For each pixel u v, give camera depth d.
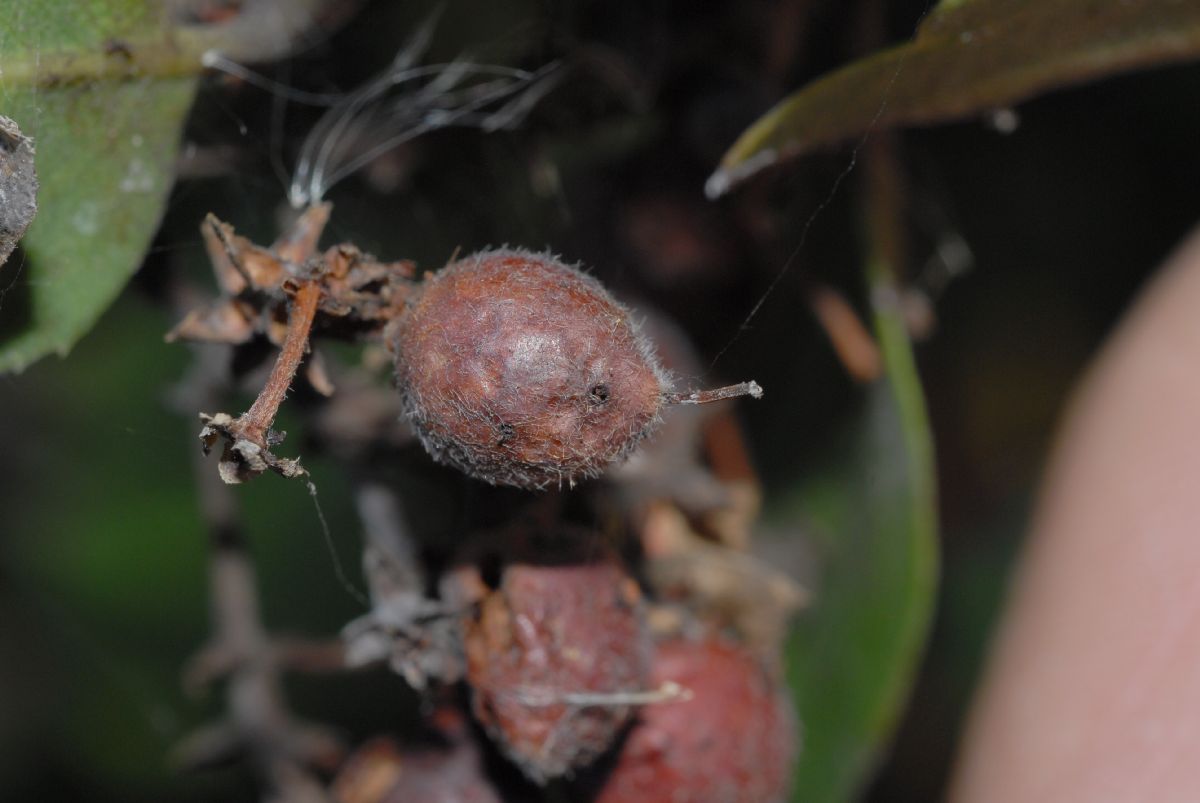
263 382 0.09
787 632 0.11
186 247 0.10
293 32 0.10
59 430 0.16
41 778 0.16
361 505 0.10
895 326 0.10
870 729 0.10
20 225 0.09
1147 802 0.12
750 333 0.11
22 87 0.09
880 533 0.10
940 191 0.13
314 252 0.09
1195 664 0.12
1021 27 0.09
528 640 0.09
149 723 0.16
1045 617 0.13
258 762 0.10
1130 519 0.13
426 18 0.10
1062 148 0.14
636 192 0.11
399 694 0.15
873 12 0.10
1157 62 0.10
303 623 0.15
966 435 0.16
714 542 0.10
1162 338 0.14
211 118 0.10
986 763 0.13
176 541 0.16
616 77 0.11
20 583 0.16
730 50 0.11
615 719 0.09
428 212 0.11
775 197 0.10
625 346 0.08
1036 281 0.15
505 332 0.08
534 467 0.08
